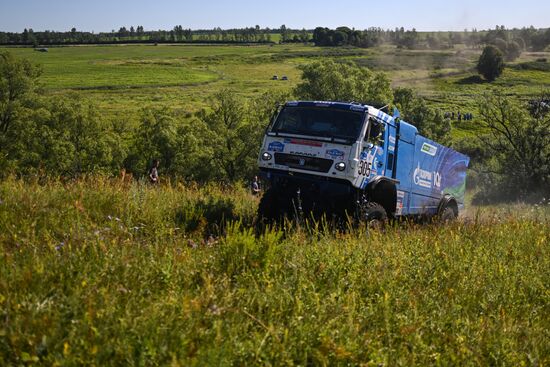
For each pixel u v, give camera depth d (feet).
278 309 13.53
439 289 17.63
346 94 148.15
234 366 10.73
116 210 25.67
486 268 20.45
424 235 27.20
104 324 10.99
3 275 13.12
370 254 20.08
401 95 189.67
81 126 145.48
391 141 35.29
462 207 49.90
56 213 22.72
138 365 9.97
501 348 13.17
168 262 15.52
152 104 373.61
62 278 13.34
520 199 82.43
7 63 181.68
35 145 131.34
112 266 14.53
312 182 32.89
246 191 55.16
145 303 12.50
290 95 152.56
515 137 87.45
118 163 135.85
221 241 20.20
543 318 16.31
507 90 398.83
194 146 133.59
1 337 10.29
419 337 12.84
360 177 31.63
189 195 34.96
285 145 33.01
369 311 14.26
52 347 10.12
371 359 11.59
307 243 23.54
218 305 12.91
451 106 328.08
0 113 169.58
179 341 10.77
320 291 15.34
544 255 23.76
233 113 150.30
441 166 43.98
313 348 11.56
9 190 26.37
